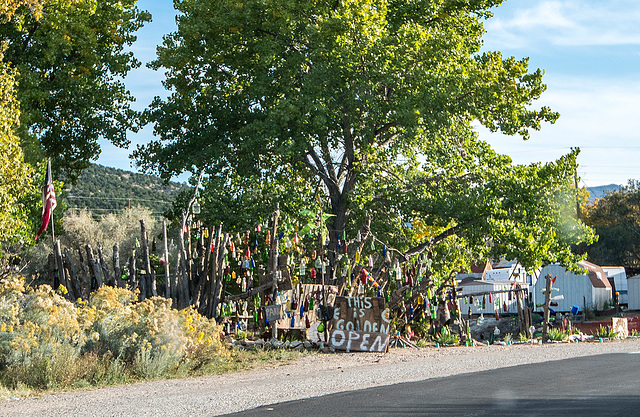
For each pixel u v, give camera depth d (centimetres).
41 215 2514
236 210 2645
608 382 1053
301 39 2897
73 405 956
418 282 2261
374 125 2814
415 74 2722
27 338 1217
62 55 2967
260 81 2903
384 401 900
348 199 2891
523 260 2473
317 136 2889
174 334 1430
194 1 2919
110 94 3059
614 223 7750
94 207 10438
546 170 2664
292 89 2869
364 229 2091
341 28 2608
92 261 1906
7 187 2170
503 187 2603
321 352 1828
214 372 1451
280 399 957
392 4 3055
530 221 2542
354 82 2673
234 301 1967
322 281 2038
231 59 3153
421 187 2755
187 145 3148
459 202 2561
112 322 1391
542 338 2673
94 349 1338
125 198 10812
